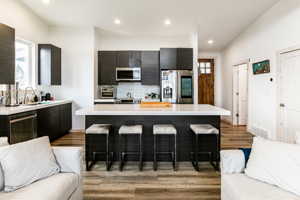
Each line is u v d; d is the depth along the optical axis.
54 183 1.65
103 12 4.45
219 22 4.97
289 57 3.74
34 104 4.11
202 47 7.26
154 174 2.91
